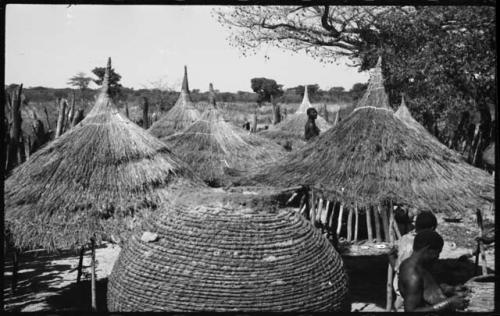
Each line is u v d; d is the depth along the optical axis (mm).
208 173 14031
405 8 16688
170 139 15258
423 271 4969
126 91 36625
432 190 7871
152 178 7805
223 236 5379
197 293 5125
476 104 15859
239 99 45844
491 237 8570
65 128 15727
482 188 8117
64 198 7273
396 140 8430
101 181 7504
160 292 5207
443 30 15547
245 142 15484
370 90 9156
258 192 6098
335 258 5871
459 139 17031
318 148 8969
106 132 8047
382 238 10859
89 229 7074
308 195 9445
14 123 12898
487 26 14453
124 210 7332
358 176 8086
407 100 16594
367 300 8312
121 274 5566
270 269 5234
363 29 17719
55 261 10938
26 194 7371
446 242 11156
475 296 5926
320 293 5355
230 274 5168
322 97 41969
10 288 9078
